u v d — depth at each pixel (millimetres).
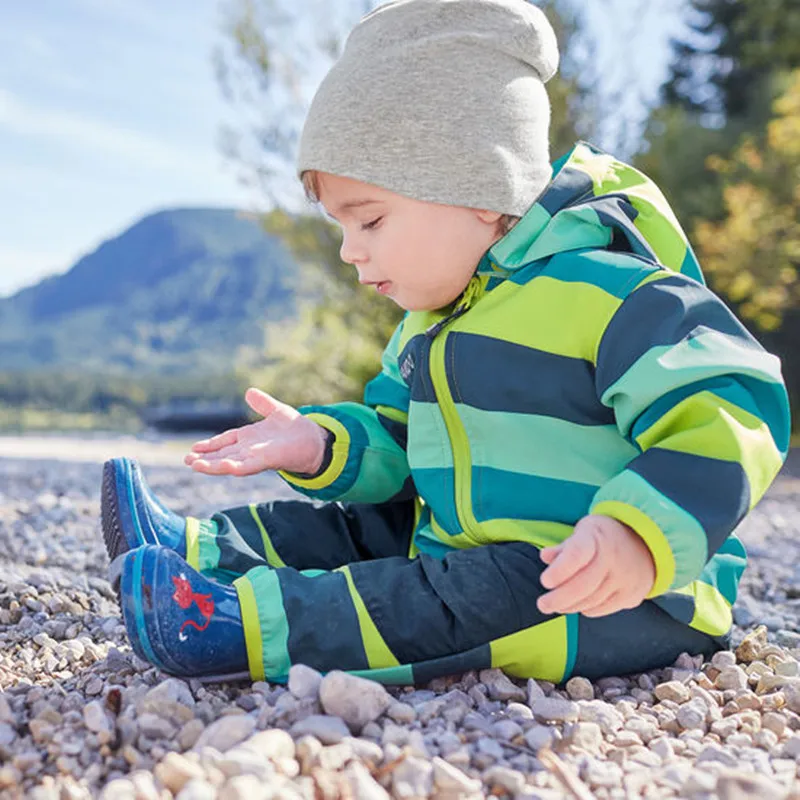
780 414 1486
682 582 1371
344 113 1627
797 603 2547
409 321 1906
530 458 1627
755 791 1163
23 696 1487
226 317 160250
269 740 1204
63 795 1127
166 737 1301
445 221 1646
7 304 182750
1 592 2217
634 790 1213
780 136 11664
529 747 1330
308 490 1929
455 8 1658
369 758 1217
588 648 1593
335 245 10586
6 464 6059
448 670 1550
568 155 1862
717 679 1653
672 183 13922
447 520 1745
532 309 1615
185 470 6129
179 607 1489
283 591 1548
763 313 12406
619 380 1491
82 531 3221
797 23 17203
